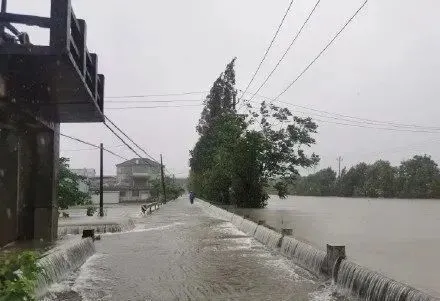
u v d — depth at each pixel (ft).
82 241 49.67
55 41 33.88
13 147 54.19
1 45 33.45
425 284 26.25
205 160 172.45
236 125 118.83
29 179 58.03
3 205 53.42
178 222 96.02
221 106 155.22
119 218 99.35
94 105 51.44
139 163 318.04
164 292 33.76
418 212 88.63
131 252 53.11
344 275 32.01
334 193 233.14
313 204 127.65
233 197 120.26
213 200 165.37
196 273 40.01
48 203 58.34
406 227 60.03
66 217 105.91
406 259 34.83
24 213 57.62
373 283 27.63
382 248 40.57
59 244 52.54
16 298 16.72
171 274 39.91
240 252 51.19
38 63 36.01
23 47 33.76
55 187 59.93
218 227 83.05
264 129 122.31
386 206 110.11
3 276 17.79
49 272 35.22
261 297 31.60
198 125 178.29
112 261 47.11
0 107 41.81
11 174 54.13
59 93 45.70
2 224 52.75
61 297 32.81
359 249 40.06
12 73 38.50
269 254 49.29
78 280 38.04
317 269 37.63
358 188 208.03
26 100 44.93
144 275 39.75
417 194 170.09
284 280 36.29
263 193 118.42
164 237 67.87
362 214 81.35
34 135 58.59
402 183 180.04
